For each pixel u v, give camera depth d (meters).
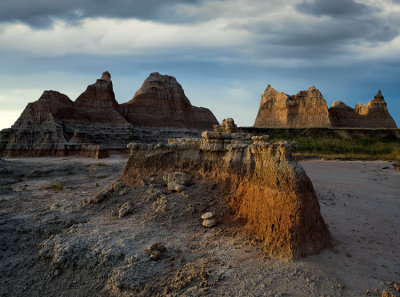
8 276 8.21
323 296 6.05
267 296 6.06
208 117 84.12
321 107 88.81
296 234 7.79
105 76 72.69
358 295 6.10
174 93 79.62
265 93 105.00
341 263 7.46
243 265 7.30
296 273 6.82
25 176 27.09
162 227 9.91
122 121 64.31
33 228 10.54
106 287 7.09
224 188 11.84
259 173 10.03
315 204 8.80
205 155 13.54
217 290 6.35
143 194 12.47
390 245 8.89
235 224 9.74
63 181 24.44
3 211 13.43
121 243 8.64
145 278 7.05
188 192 11.89
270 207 8.78
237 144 12.57
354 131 68.69
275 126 94.62
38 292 7.53
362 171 29.03
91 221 10.83
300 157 46.28
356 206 13.77
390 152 48.88
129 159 14.54
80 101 63.34
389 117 94.75
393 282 6.61
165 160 14.16
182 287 6.59
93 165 34.69
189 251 8.24
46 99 57.59
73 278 7.71
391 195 16.72
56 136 52.34
